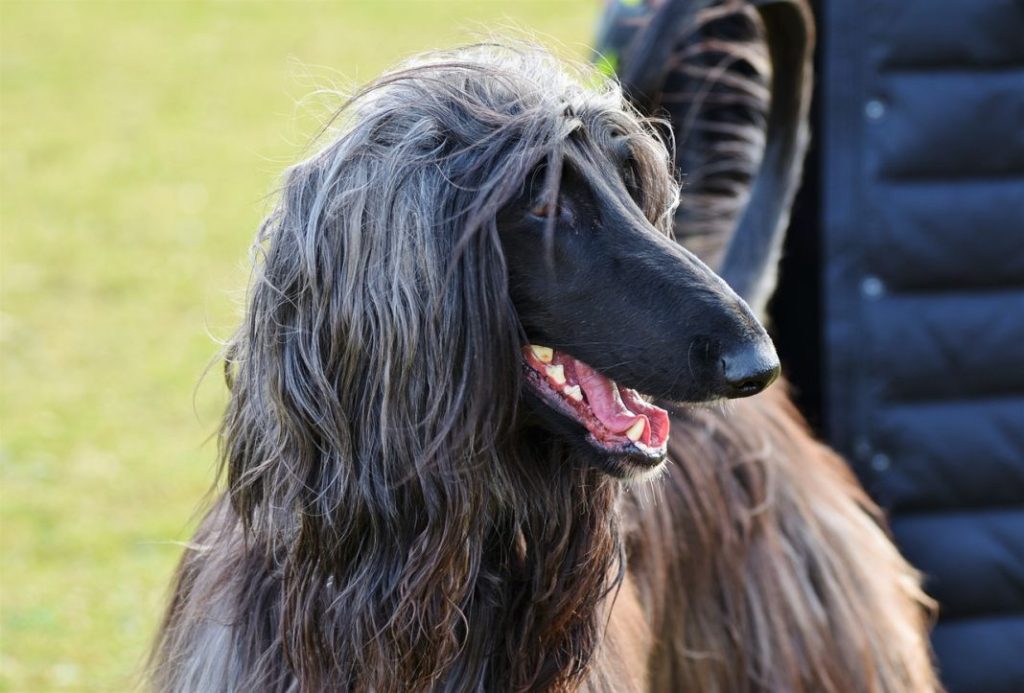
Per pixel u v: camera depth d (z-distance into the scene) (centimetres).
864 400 493
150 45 2253
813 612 412
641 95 429
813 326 528
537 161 296
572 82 320
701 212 470
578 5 2256
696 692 401
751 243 424
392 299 297
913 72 480
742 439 419
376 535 304
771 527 415
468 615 315
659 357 295
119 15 2469
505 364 301
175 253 1276
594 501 327
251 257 313
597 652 331
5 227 1357
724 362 291
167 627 349
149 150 1672
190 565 343
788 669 405
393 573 306
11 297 1145
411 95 307
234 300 341
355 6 2523
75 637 623
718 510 407
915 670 425
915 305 490
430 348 298
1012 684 522
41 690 577
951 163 482
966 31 475
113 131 1759
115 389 952
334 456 302
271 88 1981
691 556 401
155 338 1056
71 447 851
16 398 930
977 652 519
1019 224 486
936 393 496
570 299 303
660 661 389
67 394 940
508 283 304
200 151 1672
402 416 299
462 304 299
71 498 778
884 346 489
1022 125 482
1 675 587
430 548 302
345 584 308
